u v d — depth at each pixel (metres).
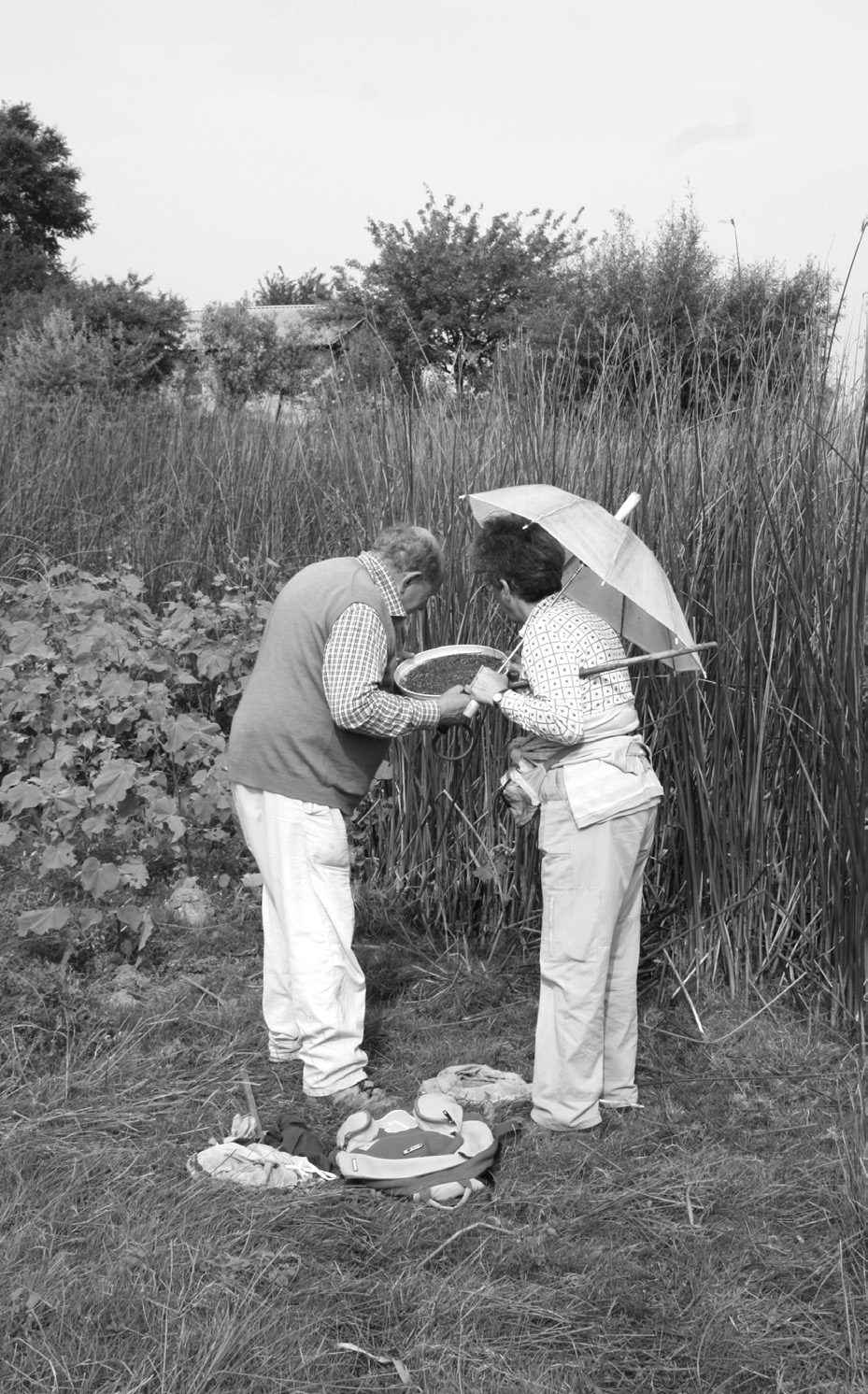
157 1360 2.22
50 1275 2.42
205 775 4.69
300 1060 3.55
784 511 3.84
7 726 5.10
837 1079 3.42
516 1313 2.43
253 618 5.46
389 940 4.45
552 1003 3.15
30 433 8.01
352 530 5.21
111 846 4.68
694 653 3.30
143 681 4.89
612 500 4.15
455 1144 2.96
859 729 3.56
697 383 4.13
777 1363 2.30
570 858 3.06
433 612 4.45
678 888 4.14
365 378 5.70
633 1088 3.33
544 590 3.12
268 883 3.38
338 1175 2.93
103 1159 2.90
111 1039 3.59
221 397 8.58
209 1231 2.63
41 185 43.88
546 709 2.99
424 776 4.47
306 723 3.22
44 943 4.13
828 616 3.70
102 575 6.43
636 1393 2.23
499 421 4.71
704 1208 2.81
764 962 3.90
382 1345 2.32
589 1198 2.87
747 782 3.85
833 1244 2.66
